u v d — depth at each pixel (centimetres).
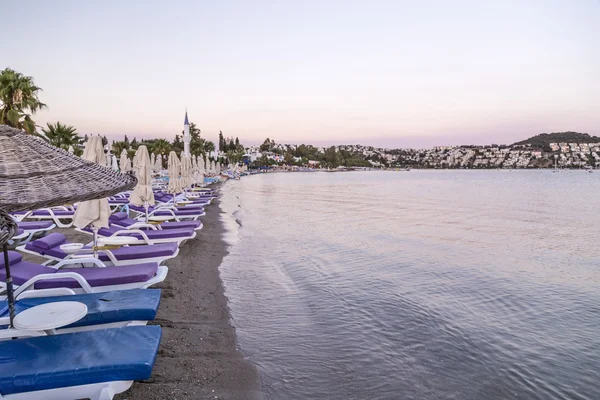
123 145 5084
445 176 10294
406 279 770
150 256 604
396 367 421
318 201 2752
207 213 1820
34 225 825
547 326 548
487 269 863
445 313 587
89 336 298
